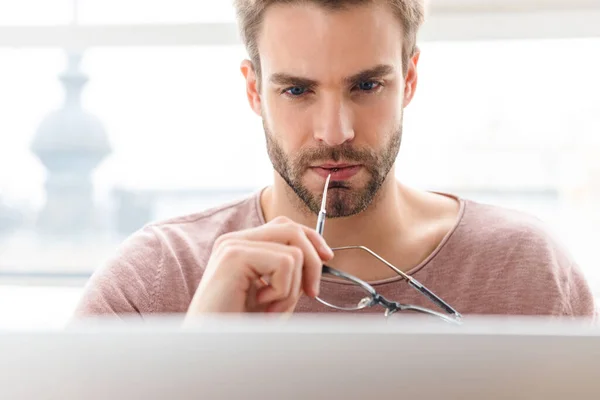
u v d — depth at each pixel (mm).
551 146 1950
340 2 947
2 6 1860
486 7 1816
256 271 834
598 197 1947
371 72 973
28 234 2090
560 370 375
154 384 385
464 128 1952
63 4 1865
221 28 1821
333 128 970
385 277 1073
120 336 388
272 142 1047
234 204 1229
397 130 1038
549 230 1206
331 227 1068
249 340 384
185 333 387
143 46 1858
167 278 1126
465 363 378
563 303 1092
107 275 1118
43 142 2078
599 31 1791
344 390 379
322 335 382
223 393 383
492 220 1157
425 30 1834
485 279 1090
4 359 388
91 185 2094
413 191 1210
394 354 380
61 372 387
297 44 967
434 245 1114
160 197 2086
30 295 1885
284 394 381
